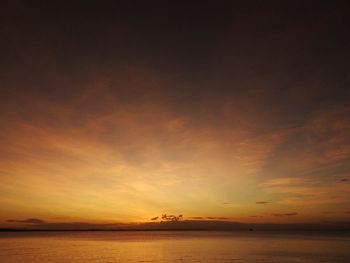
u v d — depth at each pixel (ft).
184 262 160.04
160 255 191.52
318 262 155.12
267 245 268.41
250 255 186.70
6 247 251.80
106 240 388.37
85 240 385.91
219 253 200.13
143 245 281.54
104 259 172.96
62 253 203.31
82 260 168.66
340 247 239.71
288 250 217.36
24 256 185.47
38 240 378.32
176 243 311.27
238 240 367.66
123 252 211.41
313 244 276.62
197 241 350.02
